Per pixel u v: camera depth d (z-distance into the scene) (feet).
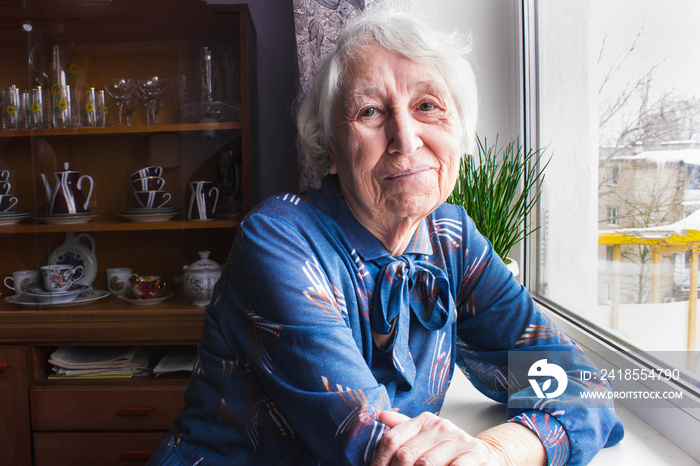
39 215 6.04
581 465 2.19
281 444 2.32
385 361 2.47
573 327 3.90
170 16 5.87
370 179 2.34
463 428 2.65
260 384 2.34
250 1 6.88
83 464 5.78
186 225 6.07
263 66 6.91
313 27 5.83
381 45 2.32
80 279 6.06
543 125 5.27
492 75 5.78
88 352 6.02
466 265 2.87
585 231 4.24
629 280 3.43
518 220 4.97
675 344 2.84
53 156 6.05
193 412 2.55
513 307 2.84
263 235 2.31
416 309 2.55
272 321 2.15
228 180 6.04
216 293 2.67
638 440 2.50
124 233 6.09
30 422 5.80
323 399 1.95
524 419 2.19
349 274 2.42
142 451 5.74
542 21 5.17
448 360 2.70
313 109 2.62
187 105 5.99
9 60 5.95
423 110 2.32
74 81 5.99
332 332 2.06
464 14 5.75
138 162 6.06
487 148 5.81
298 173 6.57
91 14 5.86
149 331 5.92
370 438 1.84
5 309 6.01
